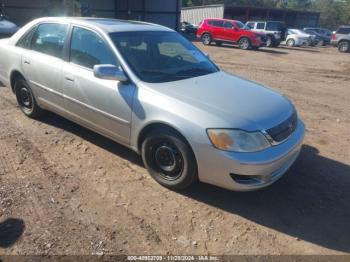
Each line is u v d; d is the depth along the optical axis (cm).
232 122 319
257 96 380
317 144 519
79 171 396
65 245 282
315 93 883
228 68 1259
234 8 4403
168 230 309
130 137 383
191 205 346
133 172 400
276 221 331
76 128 513
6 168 393
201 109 329
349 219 341
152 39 436
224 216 334
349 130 591
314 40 2780
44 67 463
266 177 328
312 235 316
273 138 329
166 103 342
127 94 370
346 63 1614
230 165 314
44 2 2748
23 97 535
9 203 330
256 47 2116
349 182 409
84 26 427
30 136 479
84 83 410
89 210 328
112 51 392
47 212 321
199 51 488
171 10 3450
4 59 539
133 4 3484
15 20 2688
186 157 337
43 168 398
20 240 284
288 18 4903
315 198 372
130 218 321
